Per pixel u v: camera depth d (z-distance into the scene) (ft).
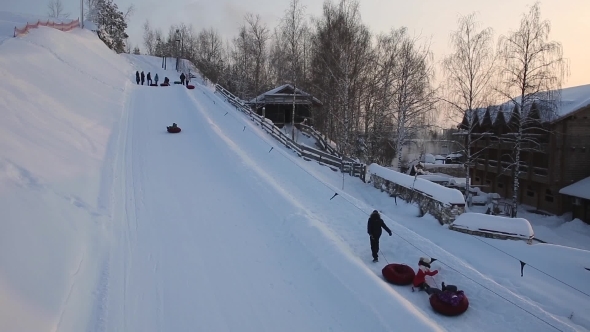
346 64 113.60
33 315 22.41
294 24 134.41
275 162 73.26
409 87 115.55
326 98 140.56
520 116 83.97
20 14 205.46
